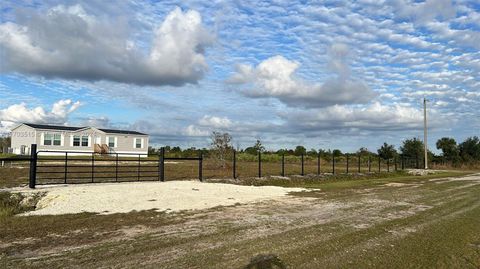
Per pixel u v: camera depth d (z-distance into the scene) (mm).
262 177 24359
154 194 14750
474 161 61094
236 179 22641
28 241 7566
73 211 11070
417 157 52812
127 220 9938
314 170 35344
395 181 27109
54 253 6699
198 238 8000
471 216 11641
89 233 8344
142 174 26016
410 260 6738
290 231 8883
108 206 11984
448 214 11961
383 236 8594
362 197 16281
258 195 16000
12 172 25312
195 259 6457
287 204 13555
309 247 7414
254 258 6582
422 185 23547
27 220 9711
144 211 11320
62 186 16609
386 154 58062
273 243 7668
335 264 6375
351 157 55719
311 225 9688
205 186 18328
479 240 8430
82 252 6781
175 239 7879
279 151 61812
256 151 55531
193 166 37562
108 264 6102
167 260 6375
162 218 10305
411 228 9586
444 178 31797
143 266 6023
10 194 13844
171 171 29953
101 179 21438
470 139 64188
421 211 12492
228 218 10477
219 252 6926
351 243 7840
